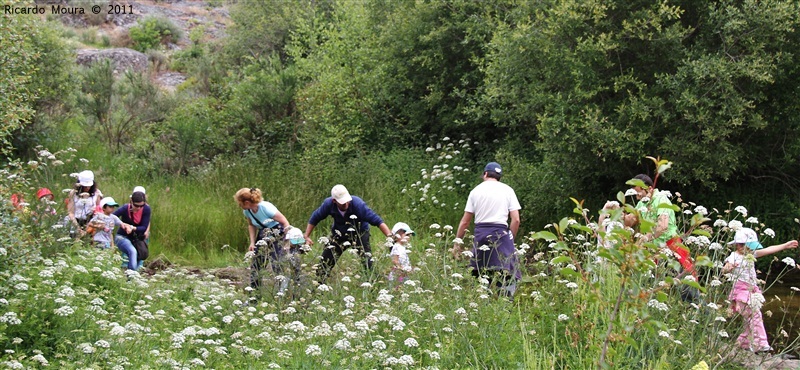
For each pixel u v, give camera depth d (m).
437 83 15.73
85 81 19.22
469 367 5.59
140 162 17.06
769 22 10.59
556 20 11.67
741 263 6.19
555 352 5.84
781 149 12.20
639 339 5.90
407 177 14.05
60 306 5.77
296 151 16.72
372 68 17.11
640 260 4.14
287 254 7.50
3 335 5.30
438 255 7.85
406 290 6.82
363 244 8.53
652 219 6.21
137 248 9.59
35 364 4.96
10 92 8.32
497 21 14.12
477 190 7.92
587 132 11.34
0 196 7.15
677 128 11.05
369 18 17.38
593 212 12.29
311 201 13.06
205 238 11.95
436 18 16.02
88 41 30.64
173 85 26.06
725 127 10.78
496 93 12.59
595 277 6.04
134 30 30.91
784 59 10.87
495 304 6.53
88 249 8.23
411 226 12.25
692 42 11.55
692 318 6.07
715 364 5.75
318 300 6.77
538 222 12.59
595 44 11.07
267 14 26.08
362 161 14.73
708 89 10.74
